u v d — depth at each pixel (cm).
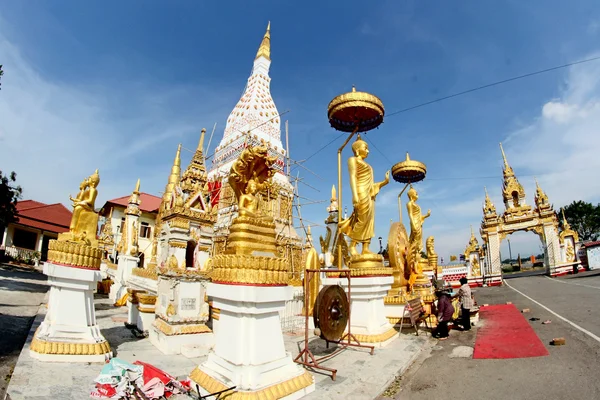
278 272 594
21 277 2388
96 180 805
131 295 1186
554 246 3797
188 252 1052
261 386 527
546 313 1302
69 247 714
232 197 2138
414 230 1491
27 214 3712
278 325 608
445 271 4384
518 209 4062
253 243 622
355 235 1047
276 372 564
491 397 578
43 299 1546
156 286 1067
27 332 886
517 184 4225
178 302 881
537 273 4597
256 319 570
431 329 1157
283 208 2328
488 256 4069
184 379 642
